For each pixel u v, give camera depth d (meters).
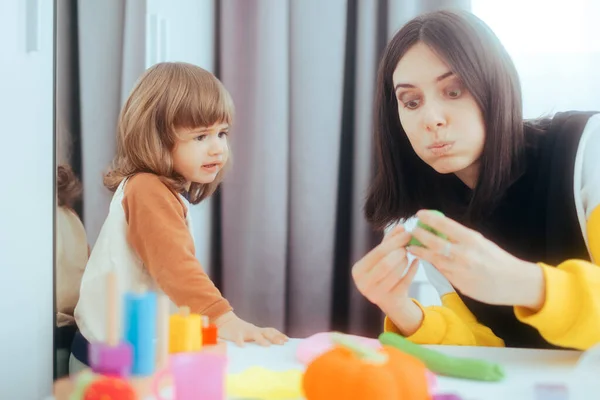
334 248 1.14
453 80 0.73
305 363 0.59
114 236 0.86
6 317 0.84
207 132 0.91
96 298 0.86
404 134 0.83
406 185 0.85
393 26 1.07
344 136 1.15
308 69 1.13
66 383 0.45
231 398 0.48
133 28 1.12
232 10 1.15
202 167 0.92
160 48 1.12
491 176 0.75
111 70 1.12
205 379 0.44
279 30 1.12
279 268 1.14
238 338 0.69
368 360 0.45
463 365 0.54
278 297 1.14
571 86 1.05
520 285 0.56
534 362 0.58
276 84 1.12
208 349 0.60
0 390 0.84
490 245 0.57
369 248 1.12
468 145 0.74
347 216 1.16
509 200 0.77
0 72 0.82
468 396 0.49
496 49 0.74
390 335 0.58
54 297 0.91
